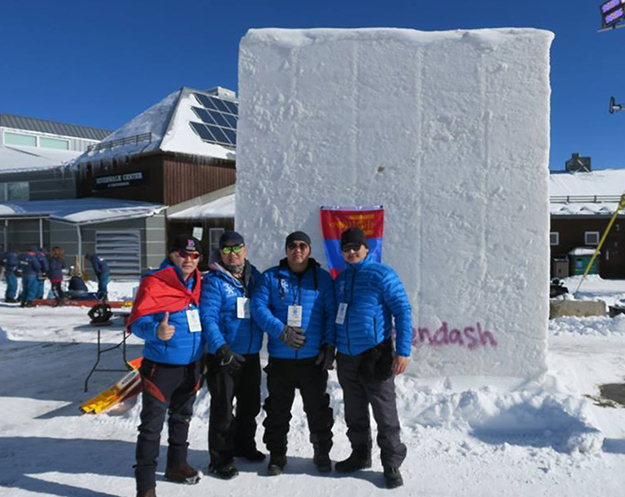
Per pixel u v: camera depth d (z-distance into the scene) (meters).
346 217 4.77
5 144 36.34
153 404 3.04
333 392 4.55
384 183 4.75
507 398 4.23
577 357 6.76
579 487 3.16
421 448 3.76
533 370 4.55
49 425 4.43
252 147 4.99
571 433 3.72
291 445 3.88
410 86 4.70
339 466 3.43
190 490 3.19
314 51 4.86
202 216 20.69
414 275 4.71
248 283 3.46
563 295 12.05
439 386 4.61
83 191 24.56
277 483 3.28
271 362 3.40
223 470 3.32
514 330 4.57
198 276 3.32
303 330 3.28
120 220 20.92
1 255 23.03
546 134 4.50
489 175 4.60
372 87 4.77
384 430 3.22
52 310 12.75
